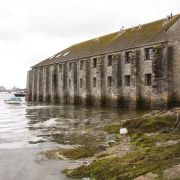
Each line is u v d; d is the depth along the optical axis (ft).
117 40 168.66
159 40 129.59
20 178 38.19
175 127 61.26
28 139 67.41
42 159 47.62
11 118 118.42
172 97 127.03
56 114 128.47
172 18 141.69
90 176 36.68
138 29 162.91
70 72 201.36
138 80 141.49
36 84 253.03
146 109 134.62
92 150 52.13
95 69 175.73
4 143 62.69
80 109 152.35
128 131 64.75
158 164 35.63
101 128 75.82
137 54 141.69
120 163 38.65
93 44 194.08
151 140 51.80
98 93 169.17
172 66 127.85
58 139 66.13
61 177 37.88
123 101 153.07
